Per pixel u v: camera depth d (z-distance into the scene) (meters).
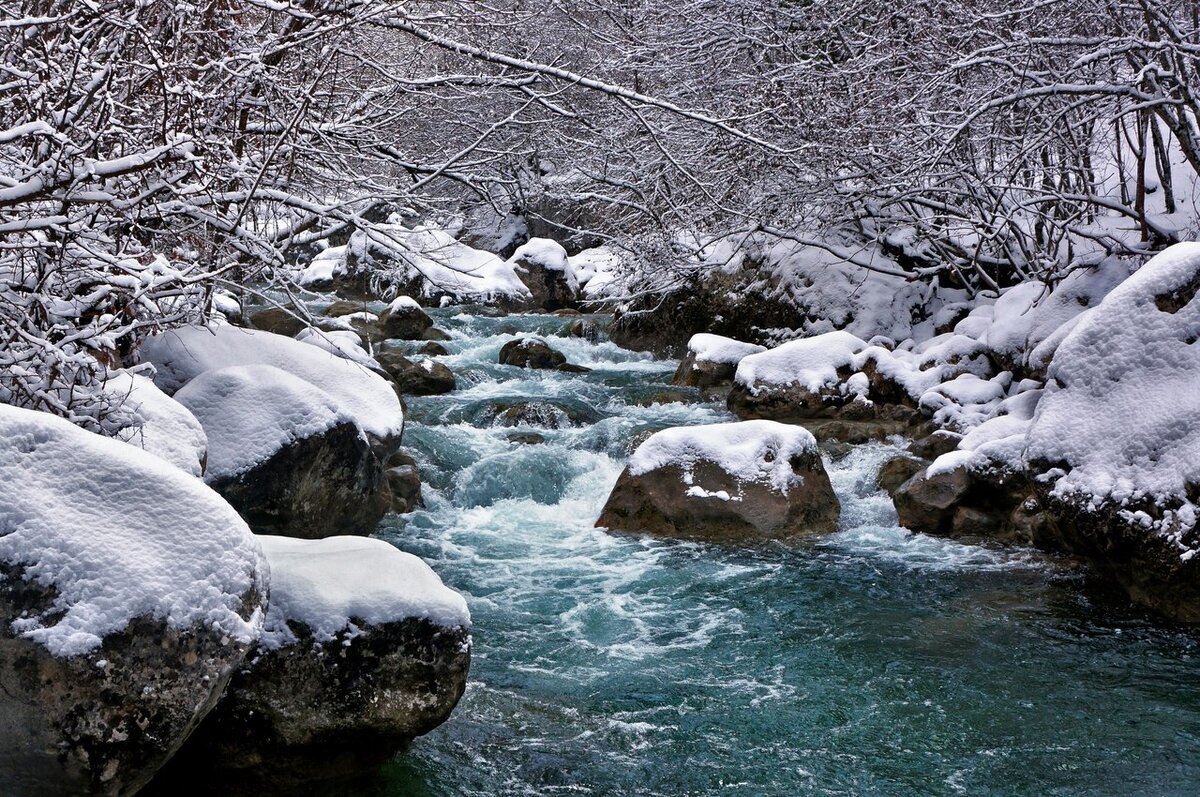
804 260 14.96
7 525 3.62
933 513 8.98
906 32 12.23
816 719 5.70
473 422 11.62
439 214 10.57
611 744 5.37
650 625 7.05
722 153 13.43
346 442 8.08
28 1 6.00
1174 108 10.98
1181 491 6.96
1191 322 7.54
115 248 6.36
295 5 7.21
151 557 3.75
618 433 10.87
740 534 8.85
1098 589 7.65
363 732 4.37
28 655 3.48
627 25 14.35
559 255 20.84
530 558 8.40
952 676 6.25
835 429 11.12
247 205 6.06
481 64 11.20
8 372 5.72
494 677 6.17
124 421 5.93
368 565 4.62
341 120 8.53
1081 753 5.36
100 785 3.56
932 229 13.90
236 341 9.31
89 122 5.98
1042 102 10.95
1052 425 7.79
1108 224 13.17
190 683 3.67
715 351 13.70
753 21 13.98
